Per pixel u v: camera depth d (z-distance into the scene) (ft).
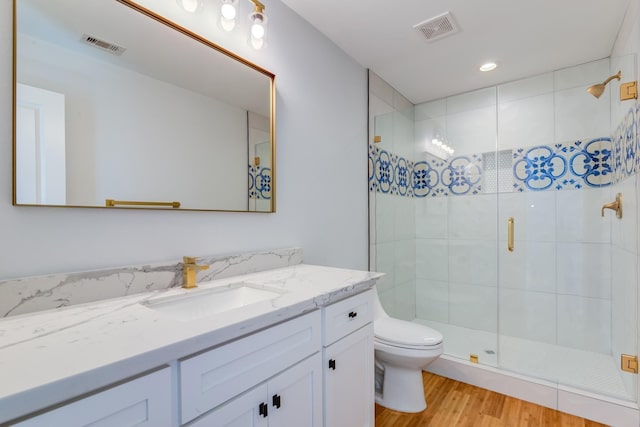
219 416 2.49
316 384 3.52
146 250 3.69
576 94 7.73
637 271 5.41
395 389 6.01
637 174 5.30
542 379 6.31
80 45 3.22
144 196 3.67
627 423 5.36
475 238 9.21
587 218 7.72
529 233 8.45
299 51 5.82
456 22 5.95
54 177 3.01
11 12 2.83
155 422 2.11
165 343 2.13
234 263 4.49
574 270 7.89
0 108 2.75
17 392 1.53
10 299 2.68
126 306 3.00
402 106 9.45
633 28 5.33
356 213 7.38
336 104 6.74
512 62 7.47
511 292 8.71
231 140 4.61
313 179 6.11
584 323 7.78
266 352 2.91
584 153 7.69
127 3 3.56
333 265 6.60
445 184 9.65
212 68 4.40
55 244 3.03
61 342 2.15
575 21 5.91
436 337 5.65
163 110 3.86
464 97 9.27
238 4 4.66
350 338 4.12
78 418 1.77
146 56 3.72
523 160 8.48
